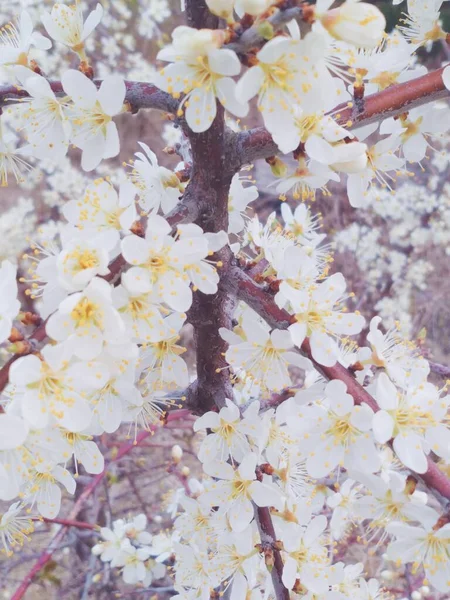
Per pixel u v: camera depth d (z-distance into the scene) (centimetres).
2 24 49
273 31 10
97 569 34
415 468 12
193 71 11
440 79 13
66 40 15
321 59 11
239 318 17
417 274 50
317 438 13
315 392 13
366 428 12
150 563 29
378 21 10
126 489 45
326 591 15
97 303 11
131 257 12
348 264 53
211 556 18
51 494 15
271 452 16
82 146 14
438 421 12
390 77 15
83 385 11
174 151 18
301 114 12
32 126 14
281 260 14
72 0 53
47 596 41
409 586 29
